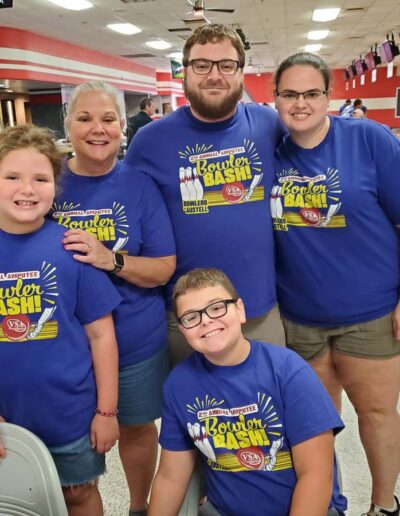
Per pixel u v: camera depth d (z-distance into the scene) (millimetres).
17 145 1324
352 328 1769
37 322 1367
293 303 1841
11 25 9703
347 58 20031
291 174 1721
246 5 9484
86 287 1447
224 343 1287
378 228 1695
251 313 1786
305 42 15094
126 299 1673
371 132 1639
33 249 1381
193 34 1659
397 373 1803
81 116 1541
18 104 13102
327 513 1308
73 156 1771
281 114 1666
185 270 1796
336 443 2412
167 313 1921
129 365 1732
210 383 1343
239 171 1717
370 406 1837
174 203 1750
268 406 1298
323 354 1882
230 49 1619
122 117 1655
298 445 1271
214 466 1358
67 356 1413
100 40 12141
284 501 1315
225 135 1725
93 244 1467
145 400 1781
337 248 1691
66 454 1472
